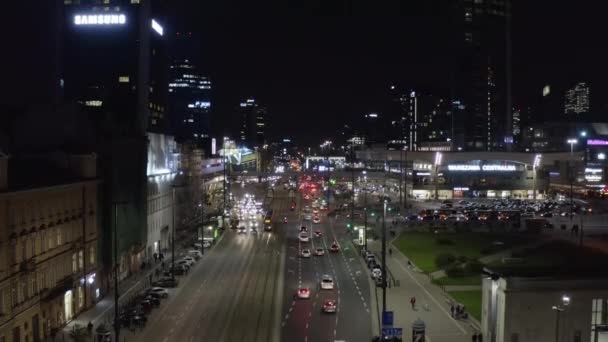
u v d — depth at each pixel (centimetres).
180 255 11519
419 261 10744
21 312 5972
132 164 9788
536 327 5372
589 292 5406
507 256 10925
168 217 12706
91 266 7931
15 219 5969
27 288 6156
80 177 7875
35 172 7075
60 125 8931
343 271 9944
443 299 7975
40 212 6556
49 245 6744
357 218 17538
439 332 6400
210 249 12319
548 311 5378
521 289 5362
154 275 9588
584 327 5397
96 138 8781
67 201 7281
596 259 10206
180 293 8350
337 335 6300
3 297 5662
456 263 9850
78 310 7362
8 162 7094
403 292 8412
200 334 6378
